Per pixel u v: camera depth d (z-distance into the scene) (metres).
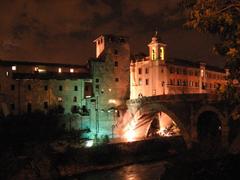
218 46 17.27
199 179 37.50
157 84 110.56
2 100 87.38
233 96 17.14
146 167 74.25
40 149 73.06
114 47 106.00
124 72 107.19
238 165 36.94
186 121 79.31
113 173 70.00
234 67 16.77
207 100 74.00
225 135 68.94
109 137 99.88
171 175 44.16
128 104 100.50
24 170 64.69
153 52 113.75
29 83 91.31
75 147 78.44
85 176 68.38
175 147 89.94
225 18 15.78
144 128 100.75
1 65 88.25
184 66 119.50
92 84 100.81
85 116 96.81
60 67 99.00
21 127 84.31
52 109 93.44
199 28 16.78
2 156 68.19
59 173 68.69
